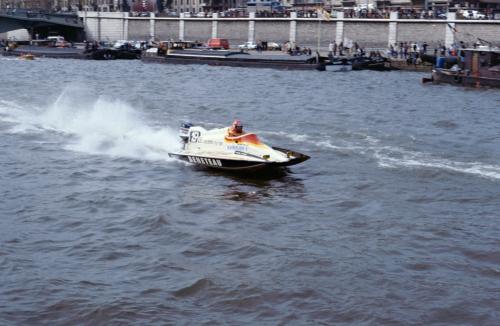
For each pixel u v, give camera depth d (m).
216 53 106.31
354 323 18.27
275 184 30.78
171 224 25.22
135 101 55.94
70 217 26.11
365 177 31.88
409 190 29.86
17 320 18.28
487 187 30.27
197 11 173.38
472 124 46.59
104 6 180.12
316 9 129.75
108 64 105.50
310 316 18.58
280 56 99.81
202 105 53.97
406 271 21.27
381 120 47.72
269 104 55.44
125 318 18.39
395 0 130.62
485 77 71.94
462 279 20.75
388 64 98.19
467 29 102.12
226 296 19.61
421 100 60.09
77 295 19.55
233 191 29.64
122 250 22.84
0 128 42.31
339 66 94.06
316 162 34.75
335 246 23.22
